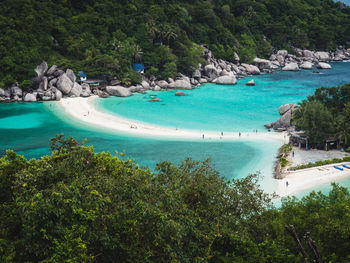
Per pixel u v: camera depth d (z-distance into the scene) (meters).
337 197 24.86
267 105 110.38
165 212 15.71
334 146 70.50
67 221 14.23
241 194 22.88
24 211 14.39
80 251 13.30
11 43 113.62
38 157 62.62
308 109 69.50
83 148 23.17
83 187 16.48
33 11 127.62
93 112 97.56
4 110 97.00
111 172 22.17
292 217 22.03
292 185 50.06
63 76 113.44
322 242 18.50
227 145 70.62
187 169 22.58
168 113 98.69
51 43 127.00
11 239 14.39
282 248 17.62
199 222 18.23
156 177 19.98
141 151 66.06
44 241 13.66
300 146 70.50
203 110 103.12
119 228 15.07
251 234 20.52
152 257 15.31
